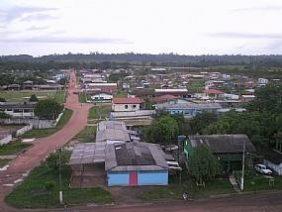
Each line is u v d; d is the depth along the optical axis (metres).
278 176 49.47
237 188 45.78
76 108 113.50
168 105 99.56
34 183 48.06
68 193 44.12
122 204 41.69
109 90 150.12
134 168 46.84
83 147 57.78
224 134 56.94
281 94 76.06
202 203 41.81
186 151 55.59
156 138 64.62
